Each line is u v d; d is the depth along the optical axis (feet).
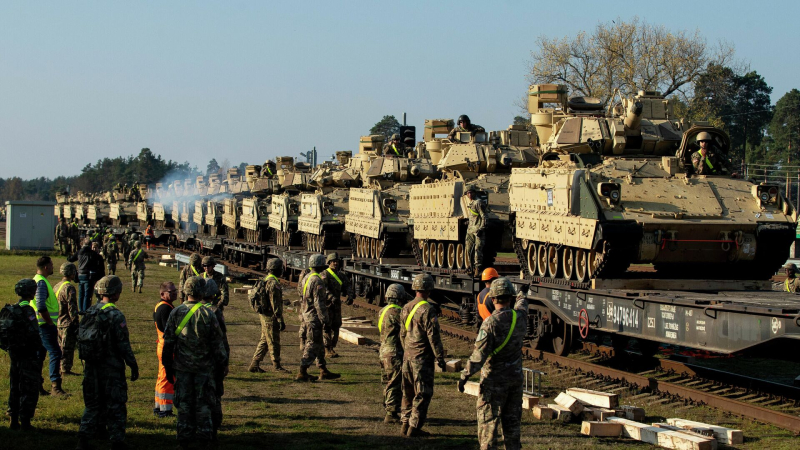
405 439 36.50
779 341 37.68
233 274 130.00
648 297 45.98
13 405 36.99
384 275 87.30
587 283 54.54
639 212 52.31
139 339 64.90
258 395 45.85
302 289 53.26
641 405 44.34
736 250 53.11
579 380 50.96
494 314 30.60
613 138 63.10
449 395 46.32
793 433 37.83
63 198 294.87
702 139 58.29
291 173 147.33
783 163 267.80
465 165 86.63
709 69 164.35
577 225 54.19
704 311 41.68
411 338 36.91
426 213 82.94
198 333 33.50
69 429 37.35
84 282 75.10
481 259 67.46
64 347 50.21
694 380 50.39
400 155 110.32
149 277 124.57
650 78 164.45
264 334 53.01
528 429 38.04
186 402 33.47
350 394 46.37
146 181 553.23
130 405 42.22
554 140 67.62
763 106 246.06
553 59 170.81
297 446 35.14
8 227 190.80
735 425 39.93
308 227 116.47
